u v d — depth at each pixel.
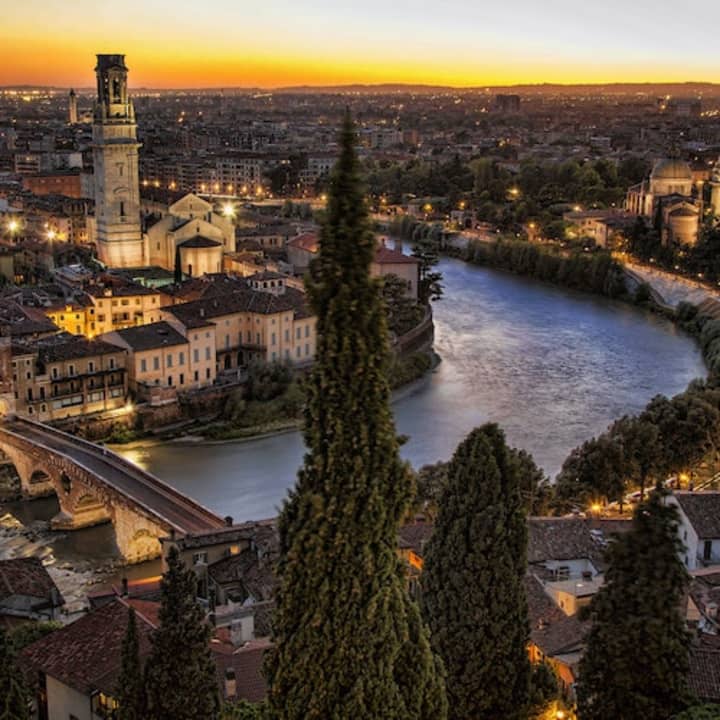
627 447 151.38
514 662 59.88
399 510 41.09
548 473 182.38
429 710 42.78
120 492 152.88
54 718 85.19
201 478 187.75
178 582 63.50
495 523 59.06
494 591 59.19
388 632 40.84
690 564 115.00
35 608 118.44
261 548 125.00
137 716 63.44
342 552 40.25
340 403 40.22
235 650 88.19
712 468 158.38
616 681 61.44
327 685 40.56
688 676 73.31
